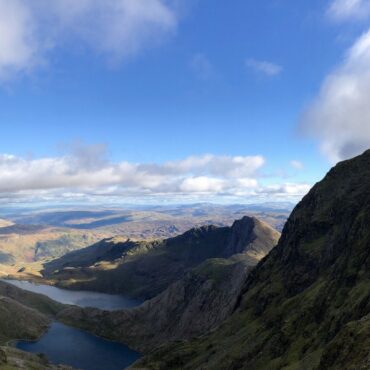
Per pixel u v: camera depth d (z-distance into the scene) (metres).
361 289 121.00
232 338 183.38
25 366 176.50
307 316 140.50
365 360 77.88
